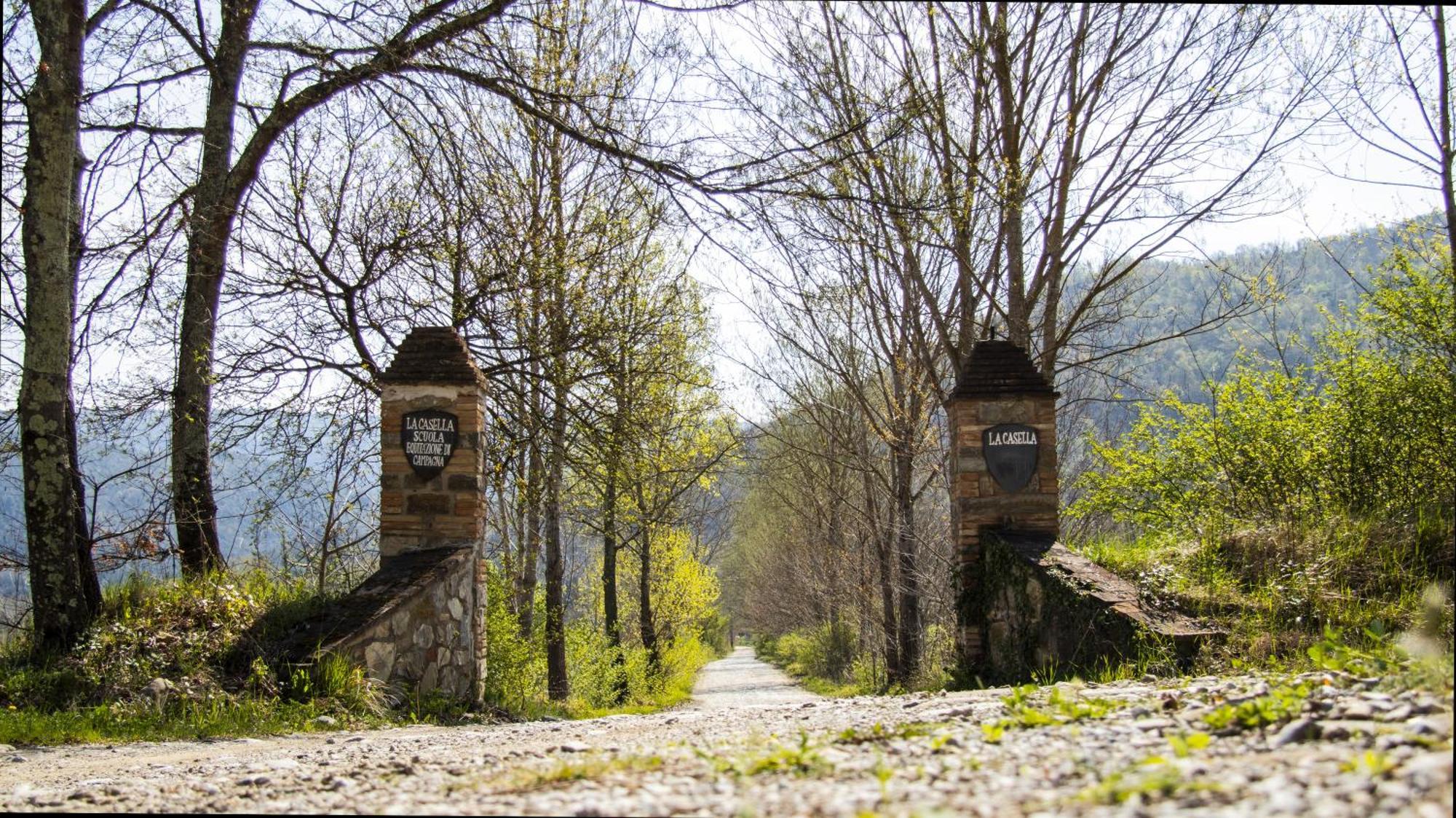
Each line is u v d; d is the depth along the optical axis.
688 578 37.47
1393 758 3.14
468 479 13.34
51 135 12.01
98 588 12.57
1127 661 9.43
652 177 12.52
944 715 6.06
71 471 13.26
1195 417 16.22
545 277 17.27
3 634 12.09
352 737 8.53
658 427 19.45
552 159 19.02
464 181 14.35
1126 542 16.62
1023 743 4.52
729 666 66.00
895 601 25.88
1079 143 19.00
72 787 5.75
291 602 12.08
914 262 19.52
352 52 13.12
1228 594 10.45
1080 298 23.70
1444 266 13.51
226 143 15.52
